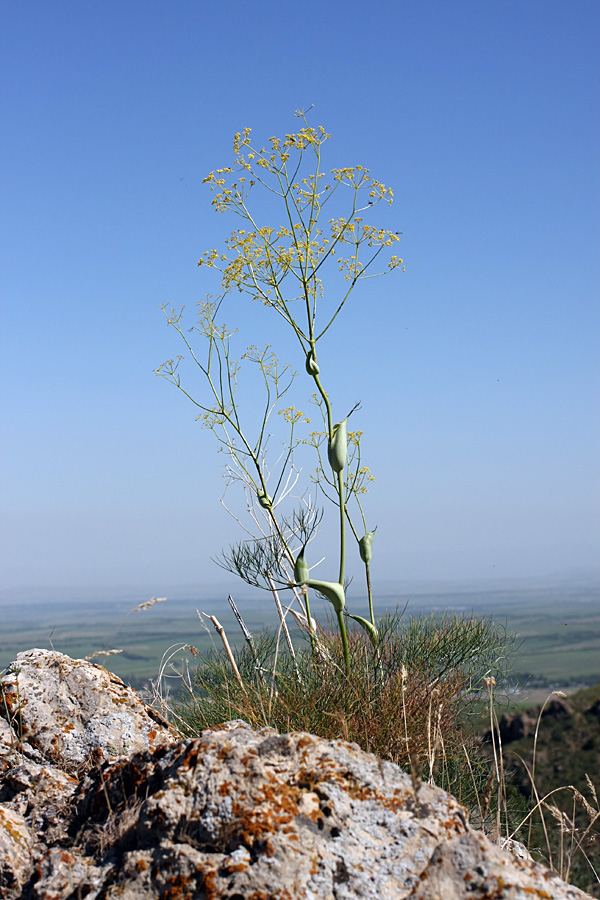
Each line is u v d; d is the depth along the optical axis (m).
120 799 2.98
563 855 3.77
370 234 5.86
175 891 2.39
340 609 5.06
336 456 5.35
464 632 5.80
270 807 2.57
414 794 2.77
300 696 4.64
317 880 2.38
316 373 5.71
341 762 2.84
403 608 6.09
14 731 3.79
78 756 3.74
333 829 2.57
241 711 4.61
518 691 5.59
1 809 3.06
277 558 5.81
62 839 2.96
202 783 2.66
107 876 2.60
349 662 4.96
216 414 6.43
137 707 4.05
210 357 6.49
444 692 4.93
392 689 4.59
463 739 4.85
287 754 2.91
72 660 4.20
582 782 18.84
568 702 25.06
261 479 6.24
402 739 4.05
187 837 2.54
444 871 2.31
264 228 5.82
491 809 4.22
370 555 5.53
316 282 5.74
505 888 2.20
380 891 2.38
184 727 4.91
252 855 2.45
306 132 5.89
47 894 2.57
